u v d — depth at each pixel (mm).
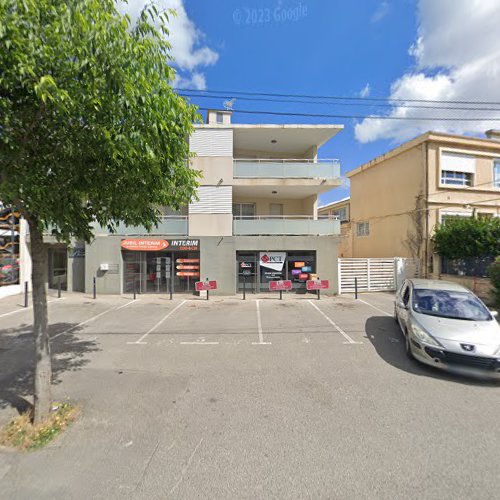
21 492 2277
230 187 12336
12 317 8320
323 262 12406
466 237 11906
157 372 4617
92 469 2527
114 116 2781
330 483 2410
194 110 3869
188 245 12039
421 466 2609
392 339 6352
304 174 12617
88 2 2594
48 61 2479
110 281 12094
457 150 14508
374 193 18031
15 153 2666
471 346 4371
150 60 2938
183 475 2475
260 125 12375
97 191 3305
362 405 3654
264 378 4422
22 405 3619
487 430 3160
